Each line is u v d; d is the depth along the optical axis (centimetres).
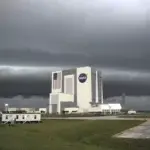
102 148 5781
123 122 12800
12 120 12625
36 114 13225
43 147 5081
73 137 7794
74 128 9969
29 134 7200
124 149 5950
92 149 5441
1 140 5541
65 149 5084
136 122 12925
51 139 6375
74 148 5278
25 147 4944
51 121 14150
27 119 12950
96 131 9250
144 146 6344
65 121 13975
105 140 7181
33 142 5569
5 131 7725
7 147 4825
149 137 7719
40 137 6612
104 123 12138
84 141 6962
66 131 9038
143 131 9225
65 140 6744
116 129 9888
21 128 9494
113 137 7762
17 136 6419
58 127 10319
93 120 14375
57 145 5431
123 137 7750
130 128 10256
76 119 15712
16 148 4800
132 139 7338
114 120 14200
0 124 11431
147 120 14225
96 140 7188
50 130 9244
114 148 5994
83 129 9694
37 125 11288
